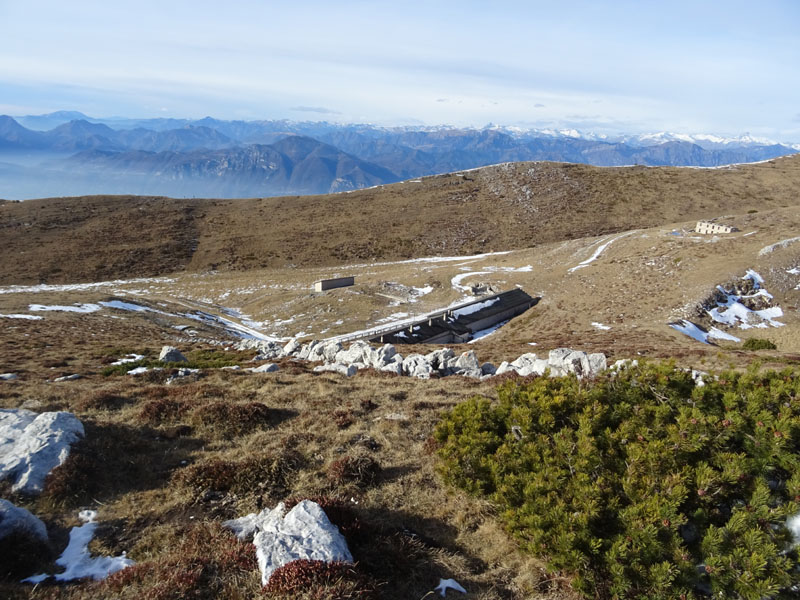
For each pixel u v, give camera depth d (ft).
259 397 59.47
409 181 638.94
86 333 169.58
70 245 423.23
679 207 479.82
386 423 47.91
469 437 33.45
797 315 198.59
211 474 34.60
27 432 37.14
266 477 34.91
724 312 203.92
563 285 284.20
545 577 25.50
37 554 25.32
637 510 23.54
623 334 177.47
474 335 230.89
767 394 27.89
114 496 33.12
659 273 257.14
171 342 167.63
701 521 23.47
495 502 30.73
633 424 28.66
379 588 22.95
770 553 20.57
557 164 623.36
